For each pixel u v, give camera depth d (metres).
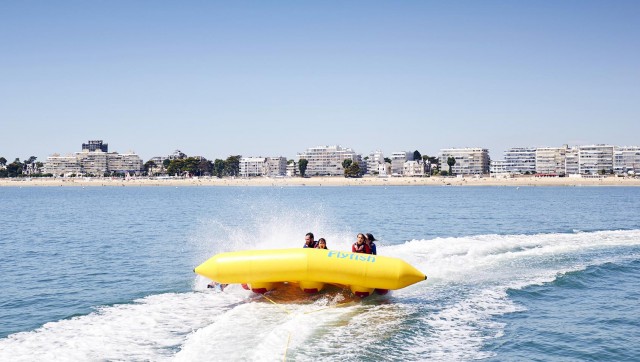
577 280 14.69
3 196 102.06
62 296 13.43
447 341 9.63
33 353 8.71
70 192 133.88
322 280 11.96
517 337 9.99
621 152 199.00
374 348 9.06
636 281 14.80
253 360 8.22
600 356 9.20
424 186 185.25
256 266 11.99
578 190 127.88
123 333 9.78
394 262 12.00
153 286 14.27
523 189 140.88
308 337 9.41
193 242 24.83
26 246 23.92
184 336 9.57
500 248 19.72
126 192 132.62
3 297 13.44
